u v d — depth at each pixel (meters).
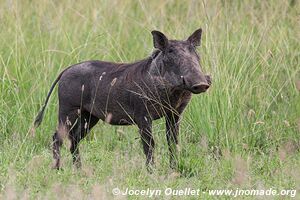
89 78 30.36
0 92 35.56
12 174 26.41
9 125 34.41
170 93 28.31
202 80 26.66
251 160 30.03
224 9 41.28
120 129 34.50
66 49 38.56
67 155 31.50
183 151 31.30
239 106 33.72
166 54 27.98
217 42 35.69
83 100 30.52
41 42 37.53
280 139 33.22
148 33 40.72
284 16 40.38
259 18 41.09
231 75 34.12
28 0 42.75
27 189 25.52
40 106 34.94
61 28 39.53
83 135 31.25
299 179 26.30
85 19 41.84
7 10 40.34
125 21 42.84
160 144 32.56
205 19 37.50
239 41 36.91
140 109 28.92
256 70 36.19
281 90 36.06
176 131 29.58
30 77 36.47
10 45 38.12
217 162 29.58
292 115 34.78
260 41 36.38
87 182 26.94
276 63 36.09
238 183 25.70
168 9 45.03
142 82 28.73
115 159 29.45
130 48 40.94
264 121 34.25
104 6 43.19
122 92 29.27
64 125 30.94
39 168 28.53
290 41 39.25
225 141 32.12
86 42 37.84
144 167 28.33
